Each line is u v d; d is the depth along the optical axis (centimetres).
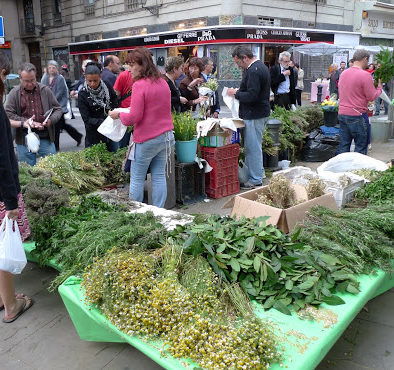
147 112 394
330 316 214
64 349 268
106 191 426
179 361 190
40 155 514
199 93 643
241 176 585
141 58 385
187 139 498
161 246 263
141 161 411
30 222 323
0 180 246
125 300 219
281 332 201
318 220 310
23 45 2833
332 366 247
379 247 278
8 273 284
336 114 747
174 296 212
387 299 319
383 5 2214
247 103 547
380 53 645
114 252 255
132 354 263
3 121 242
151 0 1886
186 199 523
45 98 495
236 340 188
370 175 435
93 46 2233
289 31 1730
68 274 261
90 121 528
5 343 274
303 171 438
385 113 1355
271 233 264
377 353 258
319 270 242
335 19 2098
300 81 1520
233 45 1599
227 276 236
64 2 2439
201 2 1675
